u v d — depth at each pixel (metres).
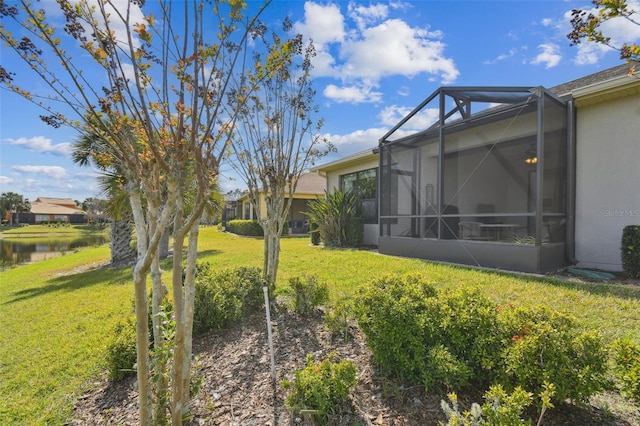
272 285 4.14
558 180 5.97
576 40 1.81
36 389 2.88
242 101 1.96
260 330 3.50
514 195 8.34
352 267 6.40
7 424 2.41
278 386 2.44
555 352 1.82
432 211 7.92
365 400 2.18
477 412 1.54
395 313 2.35
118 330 3.22
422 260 6.93
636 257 4.91
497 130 7.07
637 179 5.30
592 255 5.76
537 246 5.27
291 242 12.95
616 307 3.51
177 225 1.66
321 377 2.10
